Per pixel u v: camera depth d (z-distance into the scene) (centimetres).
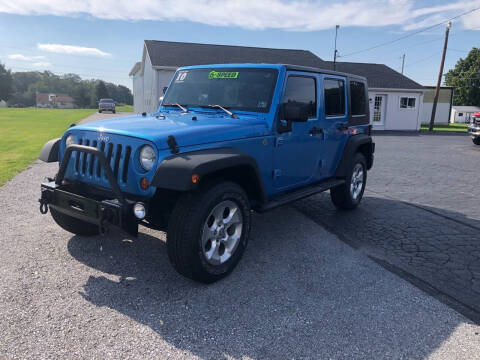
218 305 316
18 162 952
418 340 278
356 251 439
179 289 339
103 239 445
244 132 378
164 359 250
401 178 895
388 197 704
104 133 344
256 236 480
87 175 356
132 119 401
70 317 292
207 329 283
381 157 1261
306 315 305
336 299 331
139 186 322
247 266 391
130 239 447
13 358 246
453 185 820
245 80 437
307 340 274
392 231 511
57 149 406
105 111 4947
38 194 645
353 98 579
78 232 437
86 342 264
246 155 353
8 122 2589
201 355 255
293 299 329
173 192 339
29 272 361
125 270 371
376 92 2709
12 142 1385
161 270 374
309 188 498
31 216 524
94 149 327
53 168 884
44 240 438
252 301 323
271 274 375
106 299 319
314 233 496
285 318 300
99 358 249
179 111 459
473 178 905
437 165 1100
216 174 360
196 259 323
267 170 414
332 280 366
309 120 468
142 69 3125
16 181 739
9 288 330
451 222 554
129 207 308
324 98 498
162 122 378
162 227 354
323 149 509
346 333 283
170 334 276
